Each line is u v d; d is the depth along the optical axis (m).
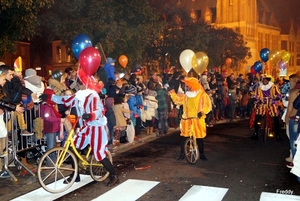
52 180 7.07
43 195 6.17
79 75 6.52
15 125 7.20
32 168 7.65
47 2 12.76
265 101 11.31
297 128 7.73
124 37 19.20
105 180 7.06
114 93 10.29
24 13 12.84
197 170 7.86
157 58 33.25
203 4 58.78
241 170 7.87
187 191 6.37
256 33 56.28
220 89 16.84
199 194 6.20
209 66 38.22
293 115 7.95
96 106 6.27
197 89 8.38
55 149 6.38
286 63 15.26
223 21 55.31
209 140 11.74
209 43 38.53
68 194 6.22
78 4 18.64
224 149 10.23
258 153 9.69
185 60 9.59
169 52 32.22
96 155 6.43
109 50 18.88
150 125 12.44
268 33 60.00
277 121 11.56
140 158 9.06
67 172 7.63
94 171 7.04
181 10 33.16
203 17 57.62
